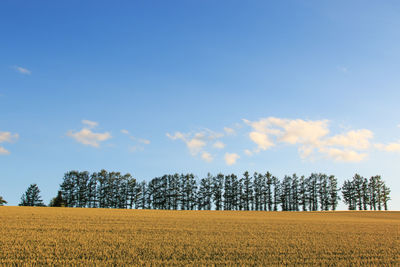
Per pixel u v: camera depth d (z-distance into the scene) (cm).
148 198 9881
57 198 8712
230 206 9812
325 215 6162
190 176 9938
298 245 1853
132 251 1532
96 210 5288
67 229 2320
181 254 1504
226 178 9950
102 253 1473
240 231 2531
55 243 1700
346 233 2580
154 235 2138
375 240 2153
